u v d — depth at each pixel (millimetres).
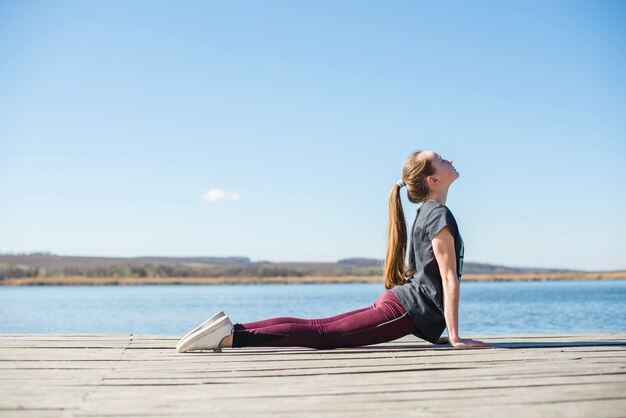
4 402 2553
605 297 42938
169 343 4570
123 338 4898
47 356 3881
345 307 32844
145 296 54844
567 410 2354
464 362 3486
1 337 4957
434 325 4098
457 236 4102
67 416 2314
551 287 83562
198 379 3049
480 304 33844
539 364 3396
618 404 2447
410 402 2514
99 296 54375
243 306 34625
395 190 4422
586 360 3535
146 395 2682
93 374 3205
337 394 2674
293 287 107250
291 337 3941
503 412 2336
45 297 51531
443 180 4293
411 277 4293
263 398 2607
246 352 4059
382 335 4023
